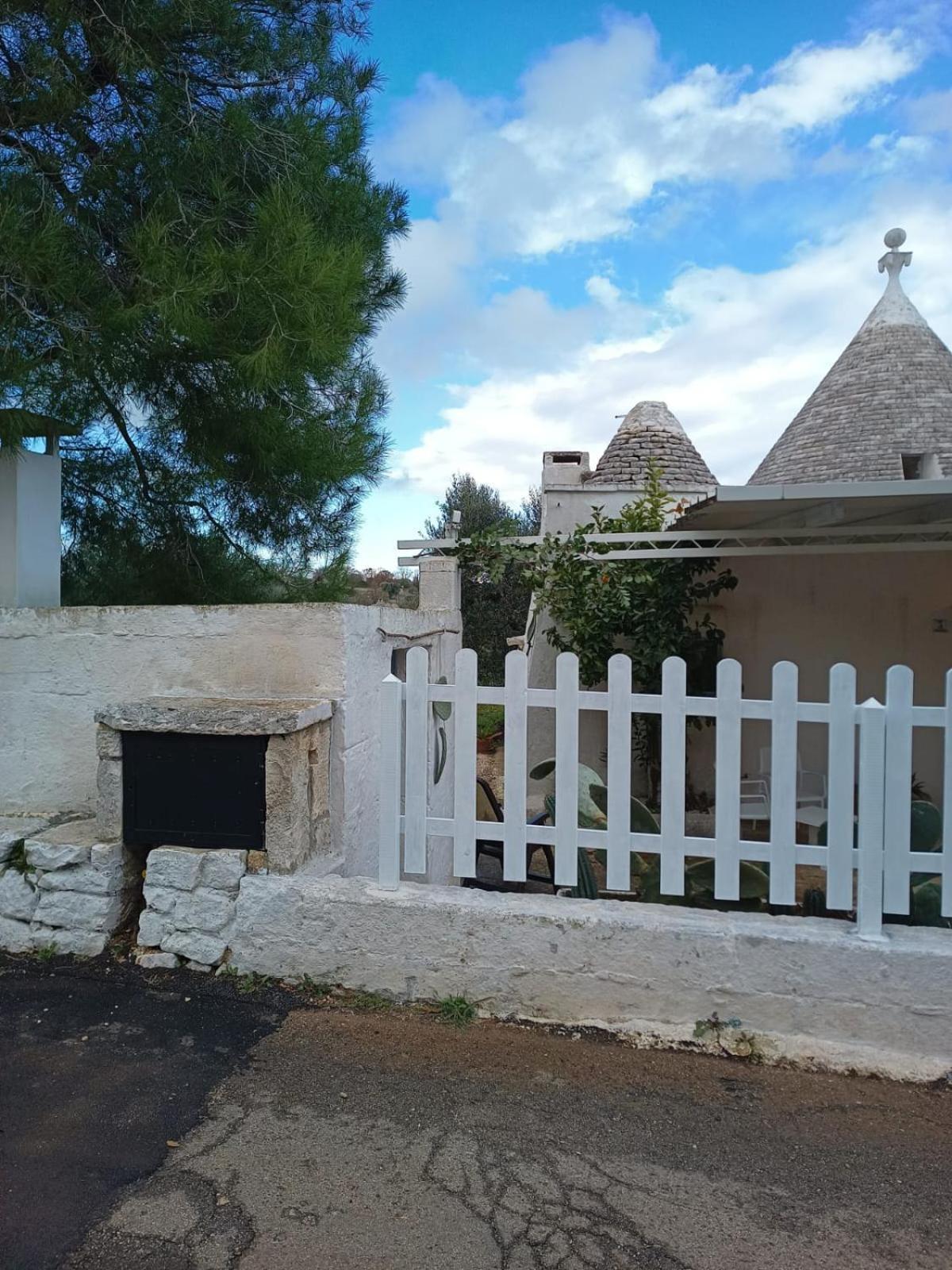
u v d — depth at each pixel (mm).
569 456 11156
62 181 4789
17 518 4746
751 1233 2113
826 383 12453
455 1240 2082
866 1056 2881
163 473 6293
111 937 3680
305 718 3543
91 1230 2107
